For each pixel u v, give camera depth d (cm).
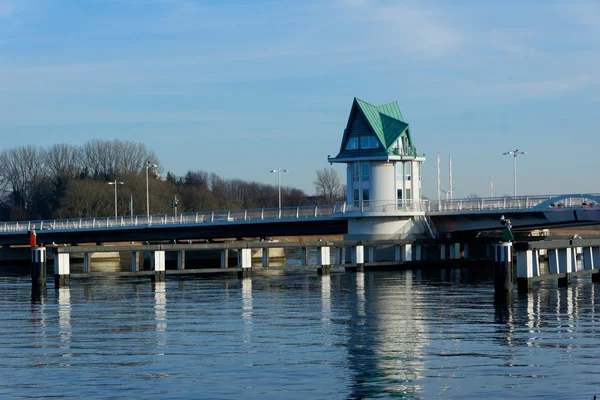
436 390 3094
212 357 3675
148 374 3372
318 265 8425
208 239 13025
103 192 19275
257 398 3019
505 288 5903
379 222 9950
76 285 7400
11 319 4978
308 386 3164
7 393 3111
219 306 5528
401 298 5925
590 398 2966
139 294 6462
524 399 2966
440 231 10006
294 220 10544
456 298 5881
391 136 10025
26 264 13400
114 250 7381
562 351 3725
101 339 4175
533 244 6003
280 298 6012
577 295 5903
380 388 3127
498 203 9388
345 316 4916
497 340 4016
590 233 17350
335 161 10262
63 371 3438
